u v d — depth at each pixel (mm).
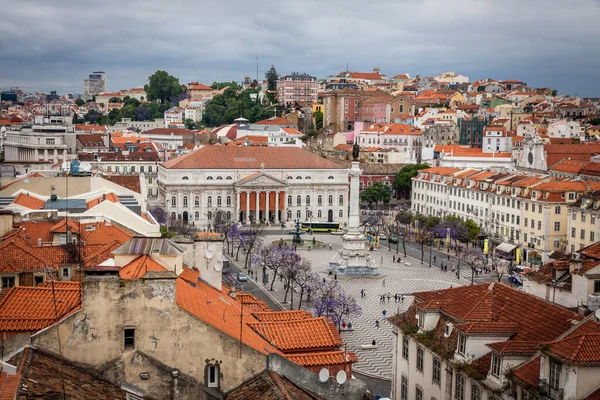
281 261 186375
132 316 43062
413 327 81188
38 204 116688
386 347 134875
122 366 42938
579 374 54469
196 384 43812
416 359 80062
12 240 83250
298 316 68062
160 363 43469
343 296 156500
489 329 68000
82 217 100312
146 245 54344
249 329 55719
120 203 117938
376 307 170875
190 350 43969
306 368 50156
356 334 144500
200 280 67938
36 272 78375
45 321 48188
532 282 90500
